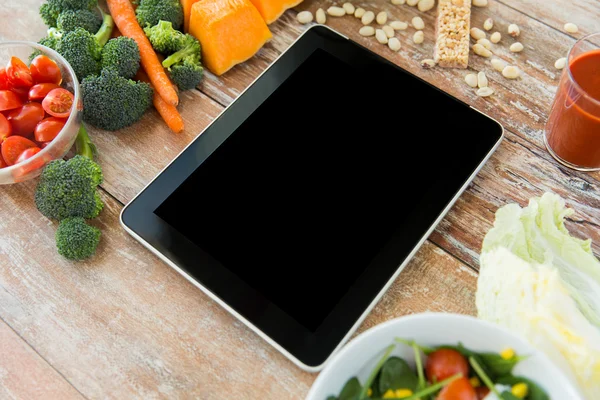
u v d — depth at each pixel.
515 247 0.61
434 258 0.64
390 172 0.66
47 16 0.72
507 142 0.68
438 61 0.71
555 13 0.73
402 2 0.74
